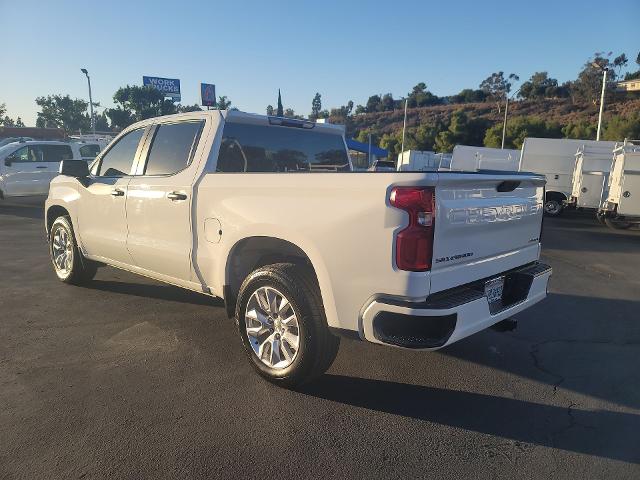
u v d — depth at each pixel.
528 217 3.94
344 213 3.18
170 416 3.30
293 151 5.13
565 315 5.74
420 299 2.99
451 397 3.67
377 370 4.09
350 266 3.18
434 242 2.98
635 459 2.94
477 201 3.31
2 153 15.38
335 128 5.41
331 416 3.36
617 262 9.26
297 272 3.54
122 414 3.31
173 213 4.42
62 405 3.41
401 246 2.97
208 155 4.32
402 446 3.04
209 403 3.48
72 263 6.11
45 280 6.65
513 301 3.79
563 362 4.36
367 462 2.87
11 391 3.59
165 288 6.28
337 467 2.82
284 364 3.65
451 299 3.12
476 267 3.37
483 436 3.16
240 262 4.11
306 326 3.44
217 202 4.01
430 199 2.94
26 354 4.24
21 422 3.19
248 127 4.69
